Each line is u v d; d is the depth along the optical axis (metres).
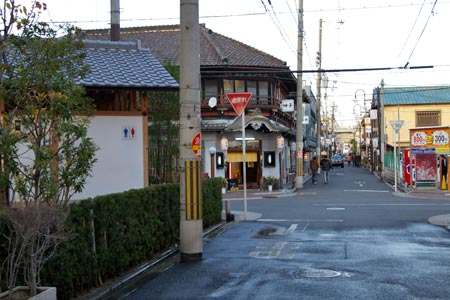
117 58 14.51
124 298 7.50
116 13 19.97
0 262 6.23
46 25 6.60
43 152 6.11
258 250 11.38
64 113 6.19
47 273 6.67
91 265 7.80
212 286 8.13
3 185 6.20
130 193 9.35
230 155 33.22
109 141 13.59
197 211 10.33
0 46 6.77
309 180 43.75
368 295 7.43
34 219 5.76
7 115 6.29
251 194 29.69
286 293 7.61
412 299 7.21
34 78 6.17
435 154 30.55
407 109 56.09
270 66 32.56
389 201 23.70
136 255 9.52
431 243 12.02
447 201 23.45
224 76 31.92
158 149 16.64
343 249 11.29
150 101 16.52
